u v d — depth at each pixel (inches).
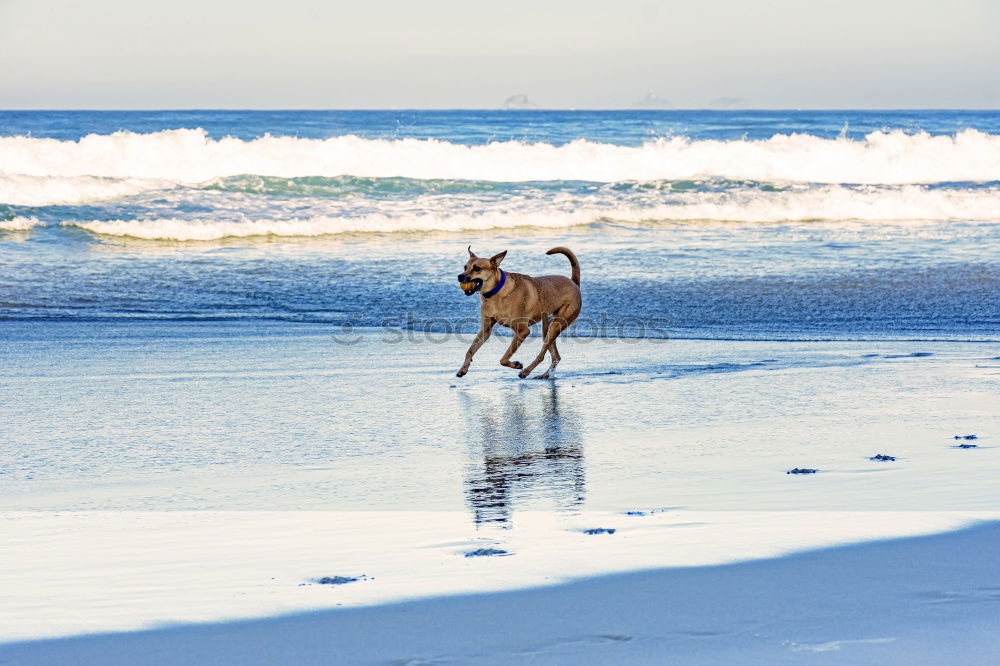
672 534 208.4
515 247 767.7
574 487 253.8
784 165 1241.4
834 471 265.7
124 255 709.3
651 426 328.8
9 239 746.8
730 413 347.9
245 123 2815.0
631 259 721.6
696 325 538.6
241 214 863.7
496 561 191.0
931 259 736.3
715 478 260.4
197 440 308.2
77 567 188.5
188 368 421.7
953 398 370.0
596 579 179.0
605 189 1074.1
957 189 1138.0
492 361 456.8
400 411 353.1
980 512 222.5
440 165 1162.6
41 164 1050.1
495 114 4953.3
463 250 754.8
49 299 564.4
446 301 594.6
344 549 200.7
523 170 1165.1
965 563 186.2
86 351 450.6
